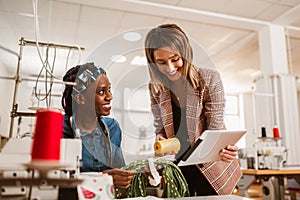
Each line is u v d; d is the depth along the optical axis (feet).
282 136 11.57
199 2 11.03
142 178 3.07
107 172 2.53
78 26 12.60
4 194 2.03
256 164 8.64
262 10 11.72
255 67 19.35
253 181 8.34
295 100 12.03
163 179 3.15
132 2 10.68
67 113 2.64
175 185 3.03
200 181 4.21
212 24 12.68
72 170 2.30
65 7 11.05
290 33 13.60
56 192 2.11
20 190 2.06
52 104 3.00
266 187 9.08
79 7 11.07
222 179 3.89
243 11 11.79
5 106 12.17
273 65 12.34
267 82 12.22
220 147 3.35
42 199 2.07
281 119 11.75
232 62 18.16
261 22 12.57
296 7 11.28
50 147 1.54
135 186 3.05
